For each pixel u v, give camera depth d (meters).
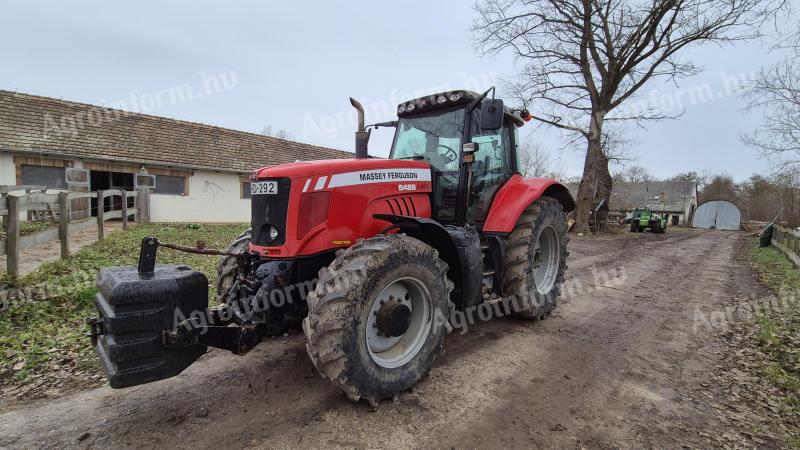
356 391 2.35
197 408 2.43
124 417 2.32
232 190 14.36
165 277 2.13
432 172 3.54
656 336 3.96
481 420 2.40
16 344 3.15
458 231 3.35
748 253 11.73
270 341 3.48
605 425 2.41
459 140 3.72
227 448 2.07
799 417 2.55
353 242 2.88
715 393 2.85
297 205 2.66
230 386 2.71
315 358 2.28
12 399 2.48
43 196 5.49
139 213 12.19
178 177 13.19
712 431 2.39
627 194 47.38
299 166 2.74
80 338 3.31
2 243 4.46
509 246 4.05
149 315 2.04
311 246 2.71
